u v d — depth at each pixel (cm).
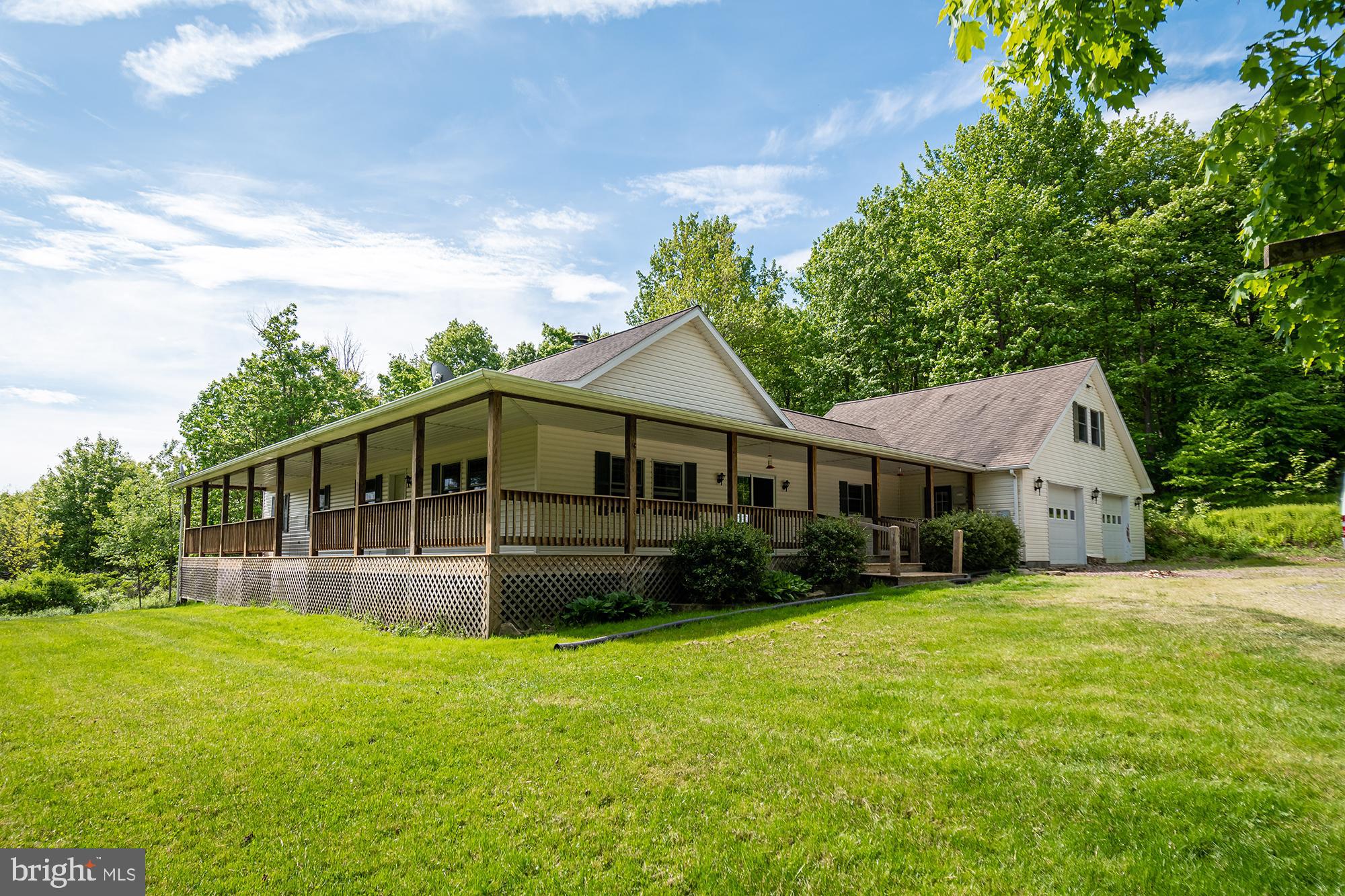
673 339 1503
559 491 1340
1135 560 2288
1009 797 371
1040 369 2225
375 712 559
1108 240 2823
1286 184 451
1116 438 2320
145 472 3712
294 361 3120
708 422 1248
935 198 3192
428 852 339
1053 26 468
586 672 681
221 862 337
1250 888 285
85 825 374
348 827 366
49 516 3956
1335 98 426
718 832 347
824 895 294
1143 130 3098
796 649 762
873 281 3259
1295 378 2720
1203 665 614
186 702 618
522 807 383
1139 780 384
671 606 1173
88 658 889
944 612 982
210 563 1956
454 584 1012
